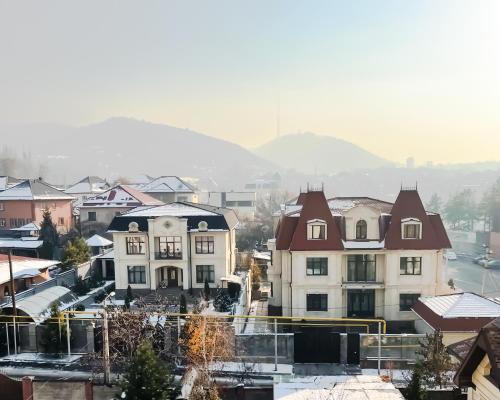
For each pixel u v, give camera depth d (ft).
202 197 480.64
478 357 49.29
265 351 99.81
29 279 144.97
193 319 98.89
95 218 260.62
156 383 63.77
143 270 150.92
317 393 58.49
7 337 104.73
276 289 133.18
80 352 105.29
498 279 227.40
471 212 412.77
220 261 150.92
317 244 124.47
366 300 128.88
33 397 77.10
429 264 124.88
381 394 58.18
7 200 246.06
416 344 96.84
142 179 483.51
